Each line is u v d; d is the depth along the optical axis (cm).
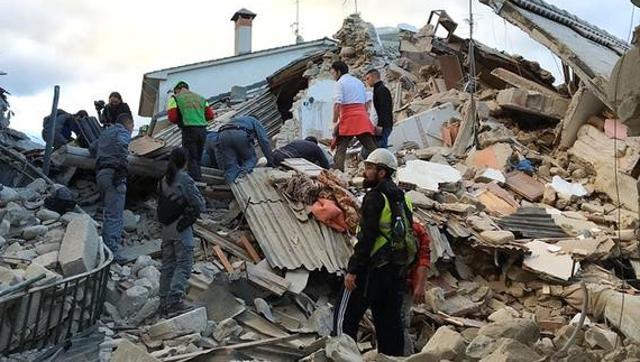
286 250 848
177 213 725
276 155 1053
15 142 1215
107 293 746
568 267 852
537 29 1240
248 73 2416
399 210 596
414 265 622
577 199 1095
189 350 645
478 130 1309
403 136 1373
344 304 602
